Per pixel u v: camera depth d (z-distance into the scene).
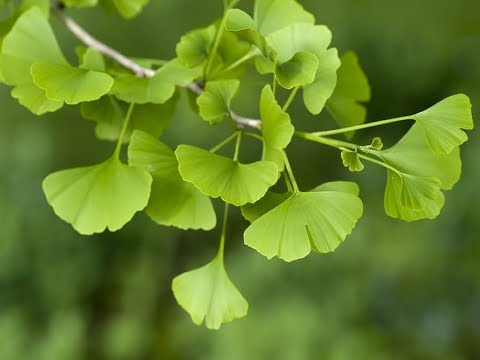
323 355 1.95
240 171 0.79
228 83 0.83
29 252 2.41
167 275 2.90
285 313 1.96
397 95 2.74
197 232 2.98
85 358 2.47
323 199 0.79
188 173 0.78
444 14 2.70
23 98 0.83
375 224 2.43
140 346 2.45
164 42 2.66
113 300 2.65
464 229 2.28
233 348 1.93
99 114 0.88
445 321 2.36
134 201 0.81
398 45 2.65
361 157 0.80
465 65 2.71
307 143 2.75
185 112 2.46
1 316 2.20
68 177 0.83
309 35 0.82
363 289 2.21
